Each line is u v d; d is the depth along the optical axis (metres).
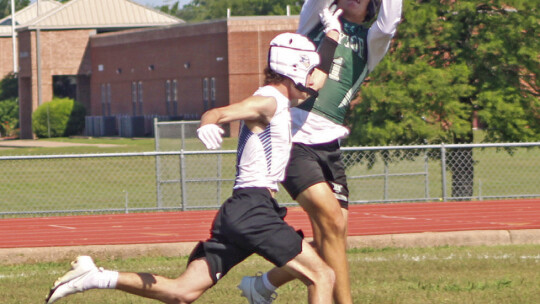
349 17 12.27
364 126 41.03
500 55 41.88
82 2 159.25
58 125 144.88
